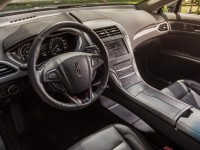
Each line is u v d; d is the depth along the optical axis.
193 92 1.84
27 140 2.04
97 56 1.40
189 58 2.41
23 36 1.41
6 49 1.37
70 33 1.45
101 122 2.11
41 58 1.45
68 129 2.16
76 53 1.31
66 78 1.25
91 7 2.28
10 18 1.64
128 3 2.58
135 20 2.23
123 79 1.76
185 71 2.49
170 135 1.44
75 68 1.27
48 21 1.69
